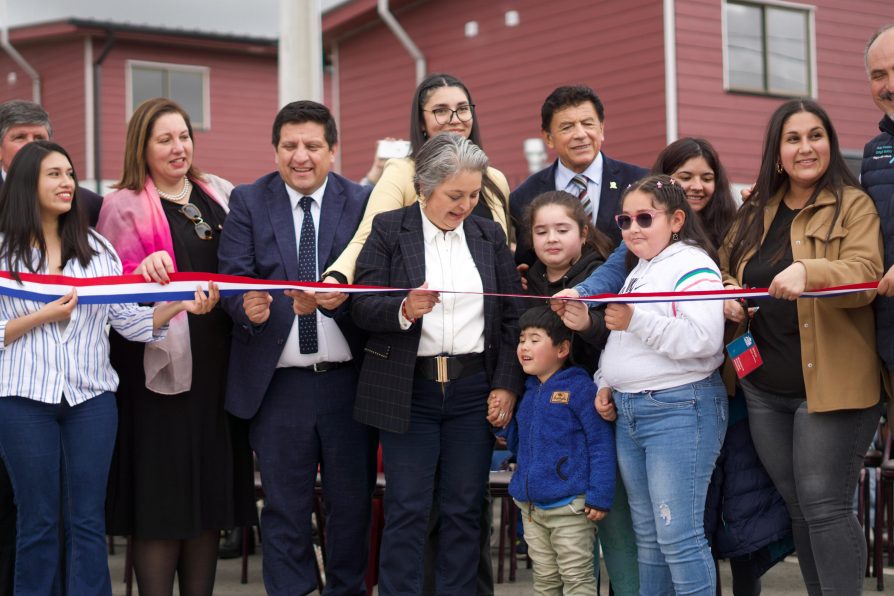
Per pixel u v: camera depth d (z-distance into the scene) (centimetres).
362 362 368
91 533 343
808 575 340
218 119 1742
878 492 465
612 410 337
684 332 309
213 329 371
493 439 363
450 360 350
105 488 349
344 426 368
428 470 354
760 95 1170
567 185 403
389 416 346
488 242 362
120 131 1675
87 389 341
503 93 1291
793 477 333
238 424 378
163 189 375
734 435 348
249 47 1741
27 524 335
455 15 1345
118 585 492
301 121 363
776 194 339
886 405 335
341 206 378
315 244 371
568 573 345
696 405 319
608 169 404
